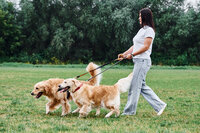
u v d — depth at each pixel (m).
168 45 42.91
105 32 40.81
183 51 43.00
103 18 39.19
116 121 5.38
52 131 4.41
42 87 6.22
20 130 4.50
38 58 41.16
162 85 13.96
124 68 33.41
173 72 25.81
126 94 10.59
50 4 42.16
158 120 5.57
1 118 5.59
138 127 4.75
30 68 30.03
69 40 39.28
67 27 41.41
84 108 5.84
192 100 8.82
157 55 42.09
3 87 11.77
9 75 18.72
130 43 41.66
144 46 5.85
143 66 5.95
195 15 42.56
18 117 5.77
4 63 37.28
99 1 42.16
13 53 43.62
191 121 5.48
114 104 5.93
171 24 42.81
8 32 41.53
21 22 44.56
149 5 42.16
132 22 39.88
